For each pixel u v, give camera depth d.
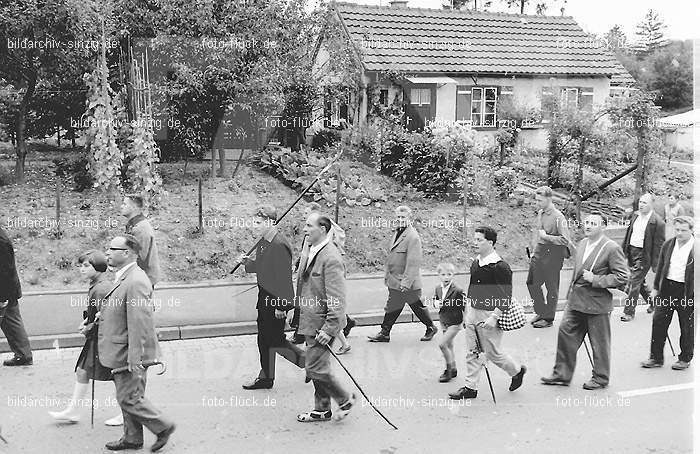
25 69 12.91
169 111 13.67
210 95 13.91
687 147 18.58
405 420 7.03
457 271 12.16
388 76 16.25
